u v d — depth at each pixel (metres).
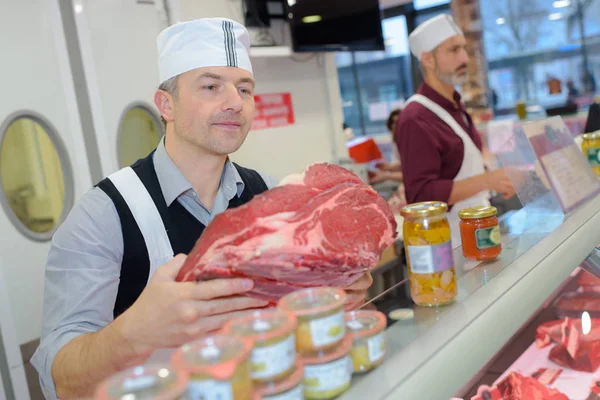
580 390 1.21
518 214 1.58
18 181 2.36
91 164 2.62
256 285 0.90
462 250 1.24
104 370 0.93
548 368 1.29
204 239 0.88
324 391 0.66
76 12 2.53
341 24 3.84
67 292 1.22
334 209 0.98
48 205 2.47
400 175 4.66
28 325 2.38
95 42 2.60
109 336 0.92
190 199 1.41
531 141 1.56
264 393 0.59
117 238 1.32
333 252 0.92
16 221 2.34
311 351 0.66
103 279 1.25
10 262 2.32
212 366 0.54
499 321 0.93
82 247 1.26
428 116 2.52
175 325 0.85
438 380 0.75
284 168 3.78
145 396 0.49
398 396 0.68
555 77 6.18
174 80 1.33
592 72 6.00
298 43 3.53
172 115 1.39
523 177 1.57
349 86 7.26
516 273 1.08
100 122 2.61
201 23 1.30
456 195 2.37
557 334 1.37
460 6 6.30
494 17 6.26
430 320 0.89
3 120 2.30
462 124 2.66
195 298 0.84
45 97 2.45
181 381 0.52
